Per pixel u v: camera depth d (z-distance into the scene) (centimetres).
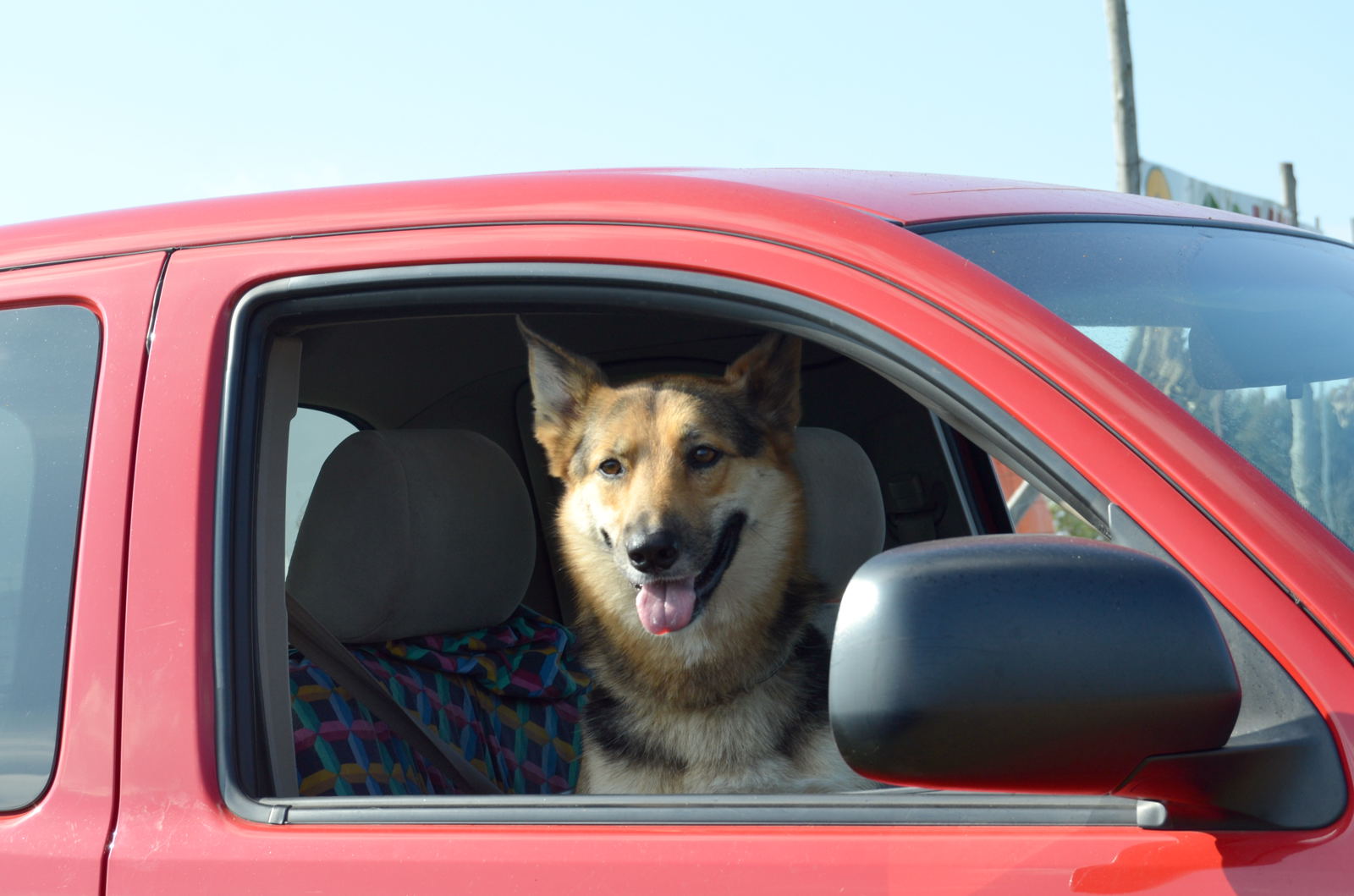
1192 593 112
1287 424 165
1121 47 1177
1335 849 108
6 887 153
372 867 143
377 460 266
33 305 186
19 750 163
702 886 130
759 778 275
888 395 330
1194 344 171
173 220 188
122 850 152
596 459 322
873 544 322
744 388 319
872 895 124
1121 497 126
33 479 175
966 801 130
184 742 156
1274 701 116
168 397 171
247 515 169
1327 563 121
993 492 327
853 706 112
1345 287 207
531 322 344
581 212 167
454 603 281
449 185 180
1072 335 139
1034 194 206
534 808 145
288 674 182
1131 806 122
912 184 197
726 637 284
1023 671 109
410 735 260
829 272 149
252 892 144
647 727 286
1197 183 1234
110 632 163
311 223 179
